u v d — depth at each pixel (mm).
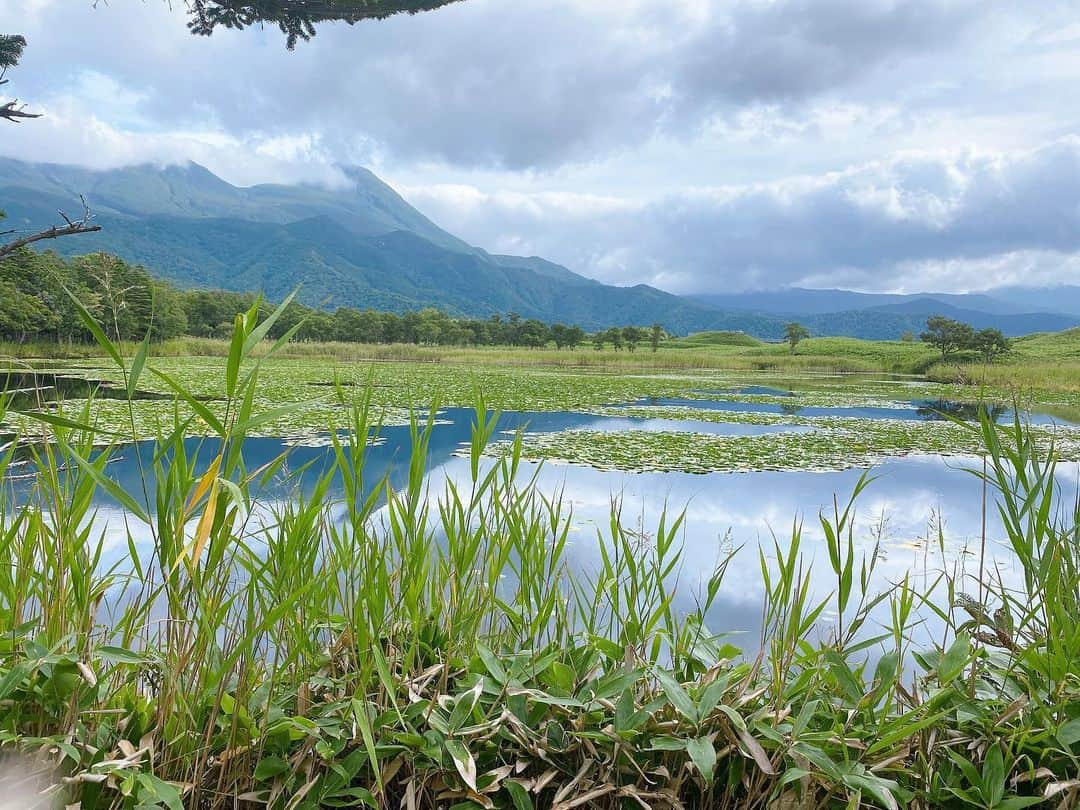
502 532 1680
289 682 1466
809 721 1408
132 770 1158
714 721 1344
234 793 1242
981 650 1489
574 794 1273
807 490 6207
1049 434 10023
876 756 1324
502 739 1363
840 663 1363
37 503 1504
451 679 1510
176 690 1274
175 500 1295
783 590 1491
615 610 1695
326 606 1678
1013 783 1318
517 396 15617
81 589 1424
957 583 2314
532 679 1442
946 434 10617
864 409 15500
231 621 1534
